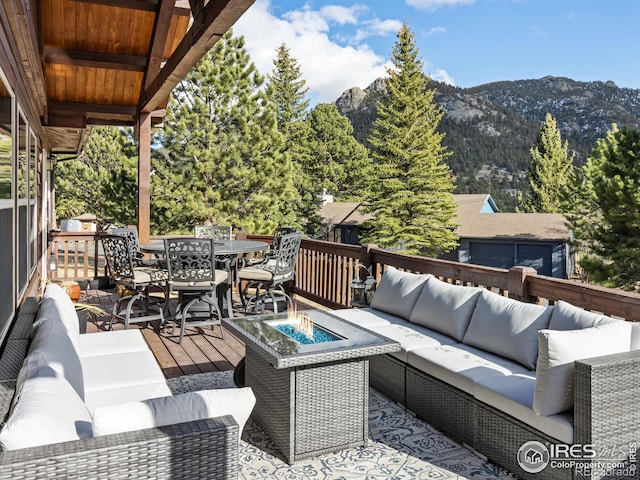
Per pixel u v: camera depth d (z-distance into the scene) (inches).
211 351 177.5
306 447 105.3
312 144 1109.1
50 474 52.3
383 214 839.1
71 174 630.5
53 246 364.2
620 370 87.2
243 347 182.4
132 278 198.1
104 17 220.5
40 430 56.2
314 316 139.9
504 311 126.5
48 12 213.3
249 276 218.2
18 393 66.6
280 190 529.7
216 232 276.8
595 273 467.2
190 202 480.7
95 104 285.6
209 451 60.1
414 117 837.8
